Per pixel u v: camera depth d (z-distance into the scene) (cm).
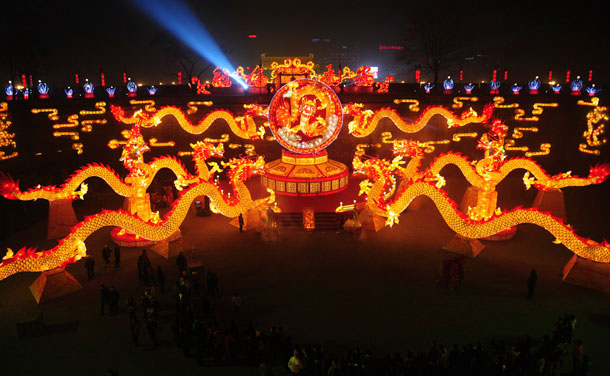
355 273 2559
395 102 4644
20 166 3928
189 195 2820
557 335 1745
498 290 2353
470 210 2947
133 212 3014
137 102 4525
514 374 1564
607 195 4022
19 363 1791
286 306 2217
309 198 3662
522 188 4222
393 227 3259
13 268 2191
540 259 2719
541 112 4491
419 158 3356
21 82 5444
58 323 2078
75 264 2681
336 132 3612
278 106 3553
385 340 1933
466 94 4775
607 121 4306
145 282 2420
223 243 3008
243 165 3219
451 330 2003
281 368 1762
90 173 2861
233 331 1831
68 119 4222
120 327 2053
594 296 2283
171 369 1759
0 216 3284
